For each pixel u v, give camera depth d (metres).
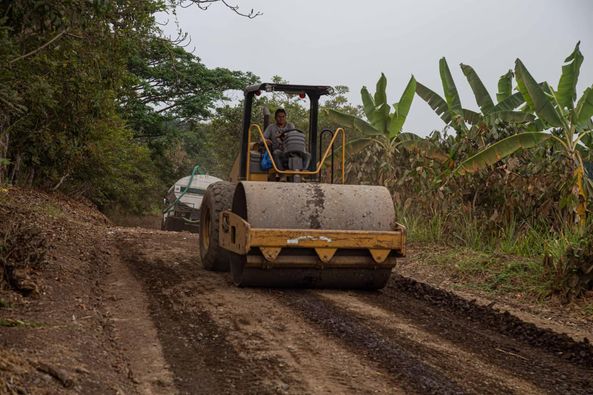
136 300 7.03
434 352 5.48
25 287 6.39
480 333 6.27
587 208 10.81
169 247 11.34
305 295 7.55
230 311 6.63
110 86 13.85
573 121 11.16
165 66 27.81
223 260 8.92
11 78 8.84
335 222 7.65
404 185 13.12
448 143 12.77
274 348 5.40
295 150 8.62
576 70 11.19
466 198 11.84
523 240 10.19
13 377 3.95
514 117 12.74
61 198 18.41
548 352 5.80
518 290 8.37
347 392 4.46
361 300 7.44
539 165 11.15
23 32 8.42
